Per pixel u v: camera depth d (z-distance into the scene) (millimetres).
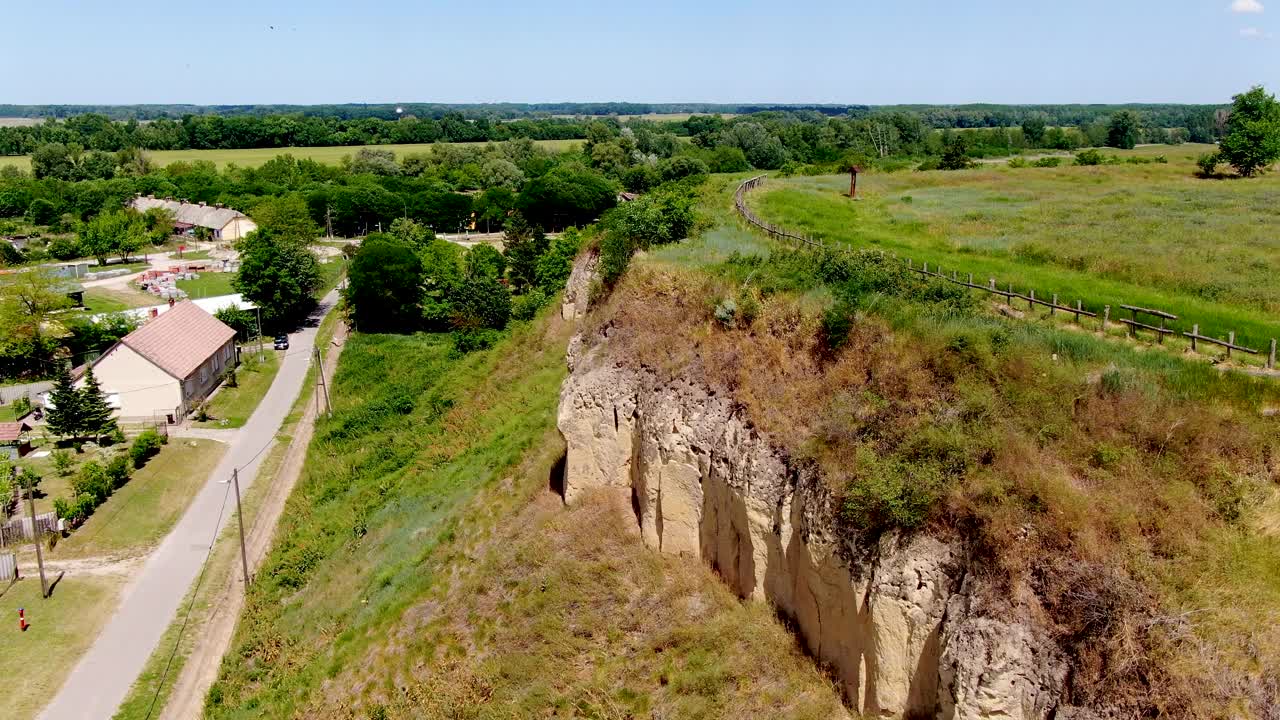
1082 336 24078
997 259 43188
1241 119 78500
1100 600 15406
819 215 56500
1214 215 54875
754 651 21922
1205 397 19609
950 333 21859
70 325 72062
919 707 18141
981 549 16953
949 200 65250
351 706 26516
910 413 20375
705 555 25859
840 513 20016
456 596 28875
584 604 25906
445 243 92625
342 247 126000
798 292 26719
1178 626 14875
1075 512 16547
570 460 30547
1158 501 16906
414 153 183000
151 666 32250
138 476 48750
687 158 129625
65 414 52625
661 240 40969
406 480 42469
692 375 26953
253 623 33844
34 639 33594
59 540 41344
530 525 30500
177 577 38531
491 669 25047
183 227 138375
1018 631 15820
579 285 52406
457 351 67000
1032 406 19281
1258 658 14508
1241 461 17750
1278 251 42312
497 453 38938
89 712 29797
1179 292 35969
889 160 105000
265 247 84500
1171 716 14195
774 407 23703
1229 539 16297
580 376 30984
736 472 24078
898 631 18234
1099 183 75438
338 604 32750
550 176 127812
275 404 63250
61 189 150250
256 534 42625
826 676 20516
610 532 28391
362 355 71375
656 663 23203
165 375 58844
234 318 79688
